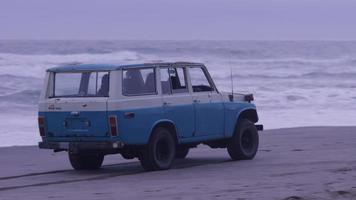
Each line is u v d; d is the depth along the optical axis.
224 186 18.48
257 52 105.69
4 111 47.00
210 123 23.28
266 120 42.84
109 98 20.67
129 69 21.08
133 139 20.91
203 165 23.39
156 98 21.58
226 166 22.94
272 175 20.38
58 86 21.75
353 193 16.86
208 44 119.44
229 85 69.62
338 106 51.62
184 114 22.38
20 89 57.53
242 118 24.75
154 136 21.58
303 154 25.88
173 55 102.88
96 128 20.83
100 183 19.78
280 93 60.16
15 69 69.94
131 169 23.02
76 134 21.14
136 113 20.92
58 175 21.80
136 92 21.14
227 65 90.56
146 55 101.94
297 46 114.88
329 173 20.34
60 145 21.38
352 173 20.22
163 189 18.23
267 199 16.36
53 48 98.12
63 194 17.89
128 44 113.00
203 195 17.16
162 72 22.02
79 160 22.72
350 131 34.91
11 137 34.47
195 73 23.67
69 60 82.56
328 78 78.62
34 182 20.31
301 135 33.19
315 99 56.12
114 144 20.64
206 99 23.23
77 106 21.05
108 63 21.39
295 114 46.31
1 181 20.56
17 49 97.56
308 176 19.88
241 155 24.38
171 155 22.23
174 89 22.33
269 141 30.83
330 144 29.38
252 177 20.08
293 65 93.75
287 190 17.52
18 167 23.89
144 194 17.55
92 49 98.12
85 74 21.36
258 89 65.00
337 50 115.38
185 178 20.25
